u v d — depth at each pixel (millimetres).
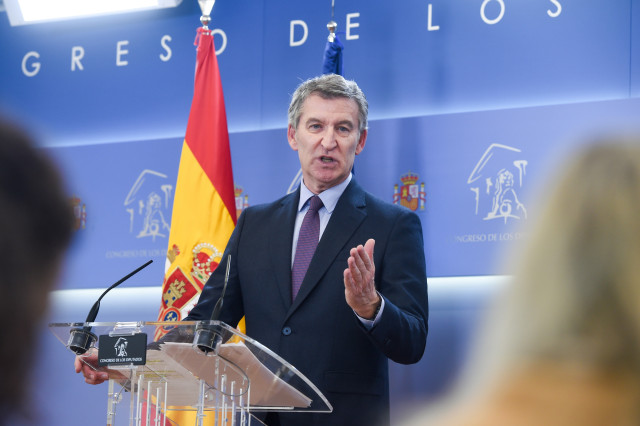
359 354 2484
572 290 459
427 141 3576
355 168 3645
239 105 3959
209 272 3369
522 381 459
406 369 3496
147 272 3943
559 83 3471
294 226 2723
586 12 3465
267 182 3816
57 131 4242
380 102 3717
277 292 2584
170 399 2025
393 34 3740
